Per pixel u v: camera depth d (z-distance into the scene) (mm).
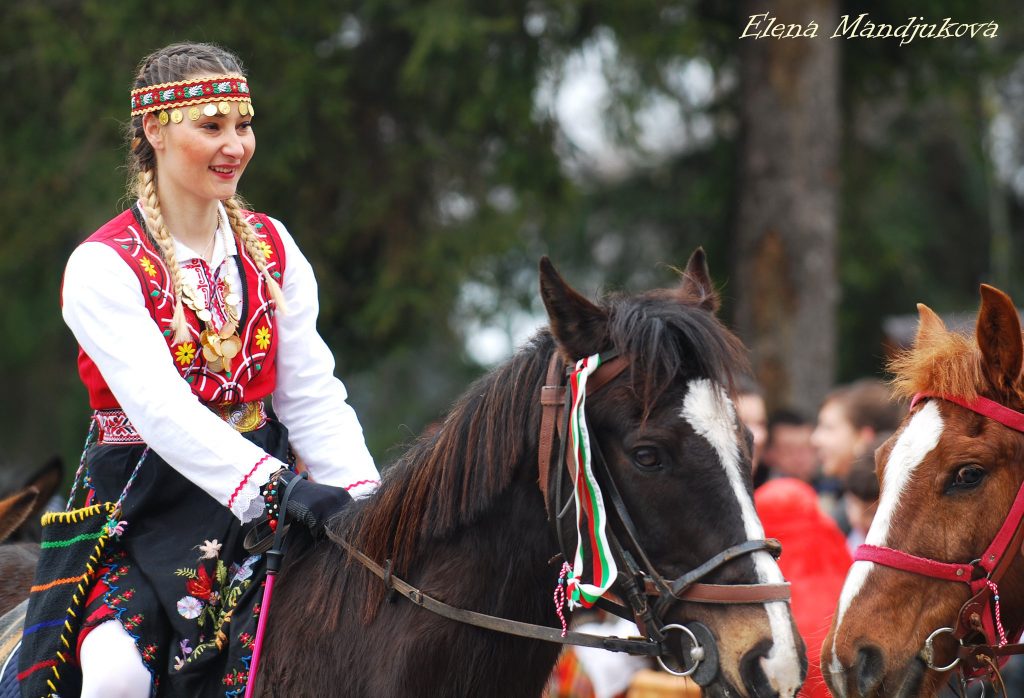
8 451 20859
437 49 15391
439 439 4695
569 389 4344
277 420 5094
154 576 4641
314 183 16547
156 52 4871
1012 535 5062
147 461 4746
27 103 16500
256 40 15445
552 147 16469
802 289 15953
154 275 4719
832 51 16094
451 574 4555
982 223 24328
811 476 10219
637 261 20875
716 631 4113
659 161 20781
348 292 17094
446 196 17250
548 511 4418
